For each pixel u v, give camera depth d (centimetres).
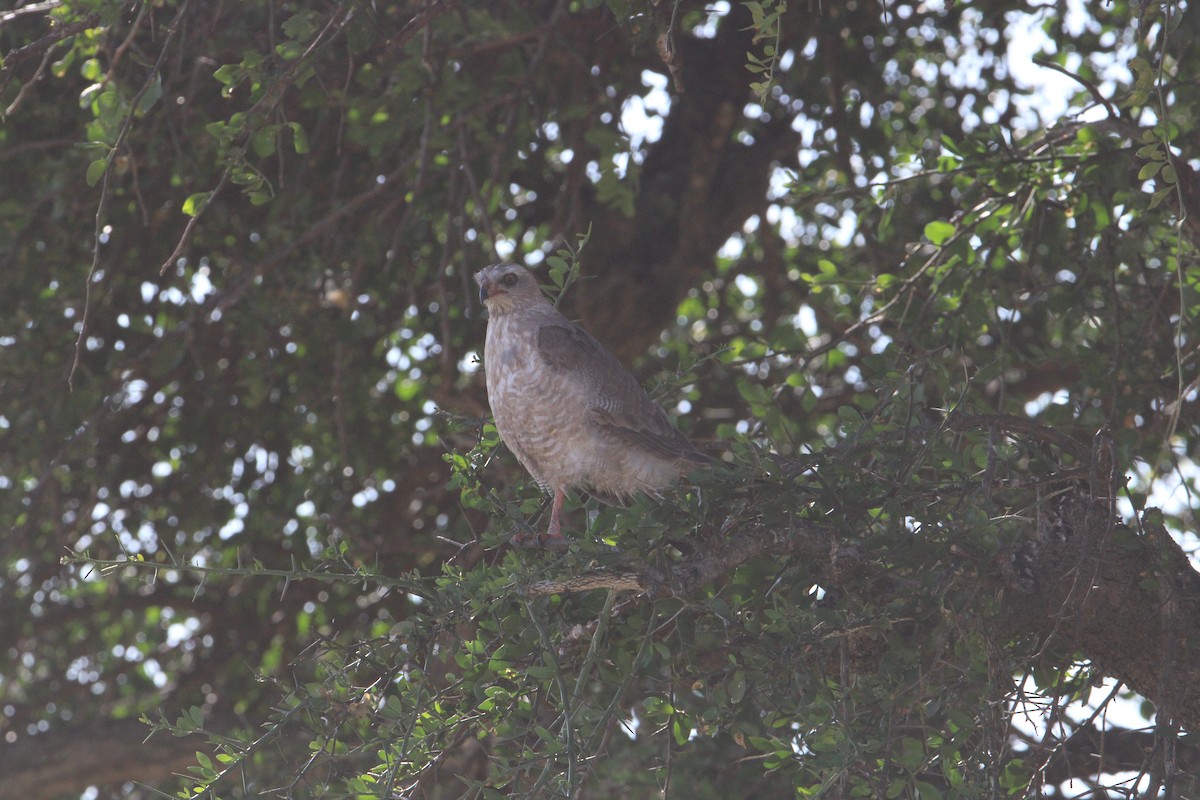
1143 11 735
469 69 1262
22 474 1266
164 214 1270
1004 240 1005
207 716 1498
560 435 945
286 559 1429
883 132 1363
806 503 731
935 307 999
